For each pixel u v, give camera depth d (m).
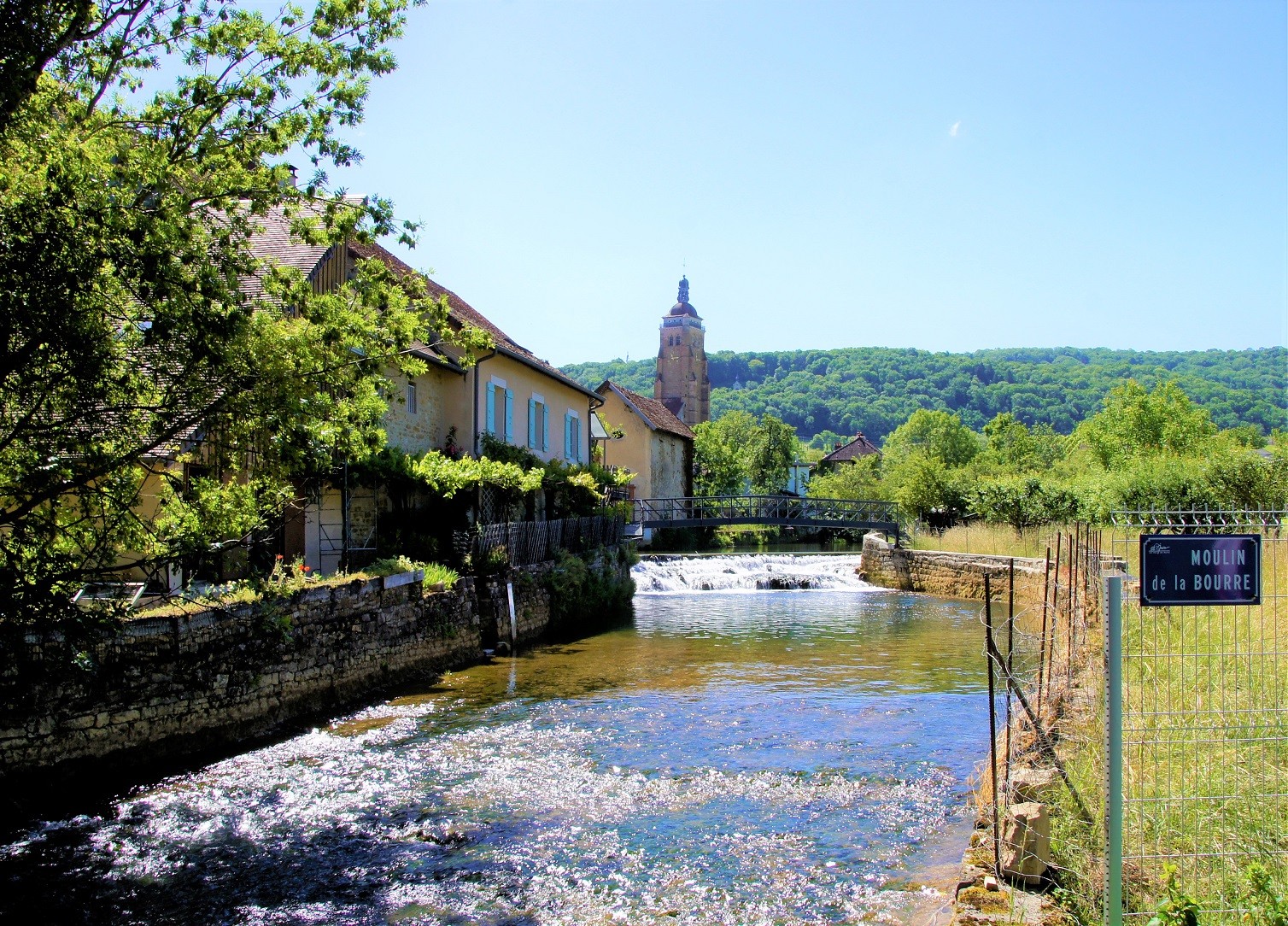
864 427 153.00
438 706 13.25
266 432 9.56
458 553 18.16
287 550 17.22
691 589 33.28
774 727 12.05
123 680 9.68
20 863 7.64
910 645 19.47
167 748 10.18
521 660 17.39
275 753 10.72
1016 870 5.65
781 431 77.00
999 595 27.09
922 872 7.29
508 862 7.65
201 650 10.64
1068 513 31.67
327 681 12.95
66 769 9.07
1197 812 5.46
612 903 6.86
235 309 8.50
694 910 6.71
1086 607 10.70
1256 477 26.08
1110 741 4.52
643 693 14.29
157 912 6.79
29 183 7.61
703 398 114.38
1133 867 5.30
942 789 9.46
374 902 6.93
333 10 9.60
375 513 17.66
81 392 8.21
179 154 9.22
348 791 9.42
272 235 17.78
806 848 7.88
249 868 7.54
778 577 34.06
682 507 49.41
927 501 38.84
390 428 19.53
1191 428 50.62
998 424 81.94
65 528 9.17
